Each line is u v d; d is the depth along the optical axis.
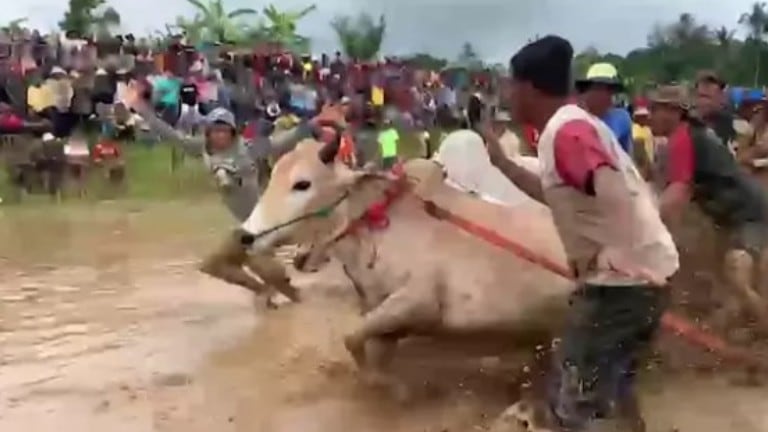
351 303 9.41
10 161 18.88
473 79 31.56
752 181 7.89
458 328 6.56
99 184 19.77
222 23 36.81
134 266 11.44
